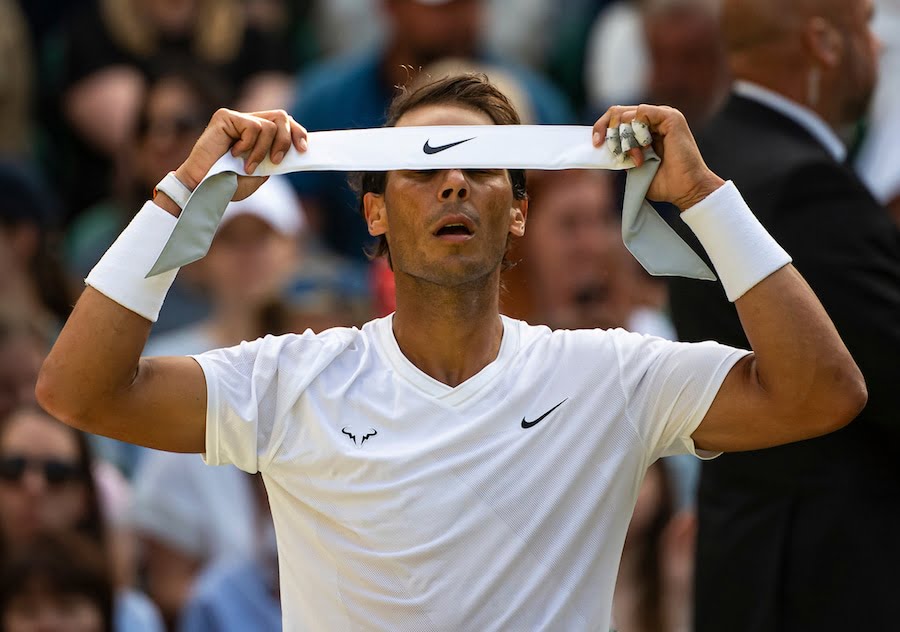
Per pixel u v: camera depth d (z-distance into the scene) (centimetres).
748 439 1181
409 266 1172
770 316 1140
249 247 2392
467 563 1131
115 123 3000
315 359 1180
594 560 1162
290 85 3086
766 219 1426
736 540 1475
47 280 2531
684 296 1500
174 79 2658
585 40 3231
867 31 1527
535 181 2373
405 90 1284
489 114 1227
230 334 2331
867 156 2038
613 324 2364
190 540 2152
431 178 1165
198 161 1148
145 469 2202
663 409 1185
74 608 1844
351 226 2716
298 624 1177
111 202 2931
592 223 2367
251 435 1160
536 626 1137
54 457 1970
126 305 1127
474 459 1144
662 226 1180
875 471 1427
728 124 1520
